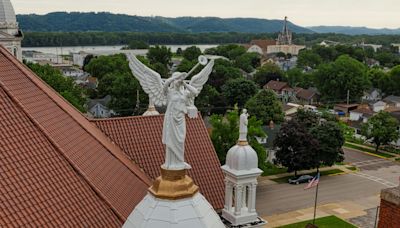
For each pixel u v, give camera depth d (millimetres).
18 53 53062
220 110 137625
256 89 147875
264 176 87250
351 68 172125
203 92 135000
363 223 65375
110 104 120562
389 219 17484
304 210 70062
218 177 34062
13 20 54312
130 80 118750
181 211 14680
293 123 85562
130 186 25688
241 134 29938
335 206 72125
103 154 26781
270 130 102062
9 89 22594
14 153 19734
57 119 25203
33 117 22266
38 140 21516
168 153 15305
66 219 19141
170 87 15680
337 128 88562
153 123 35094
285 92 185750
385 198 17516
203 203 15469
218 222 15695
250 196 30141
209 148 35156
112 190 23219
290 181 82938
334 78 171750
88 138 26984
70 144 23734
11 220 17109
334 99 172875
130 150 33281
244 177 29375
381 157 105312
